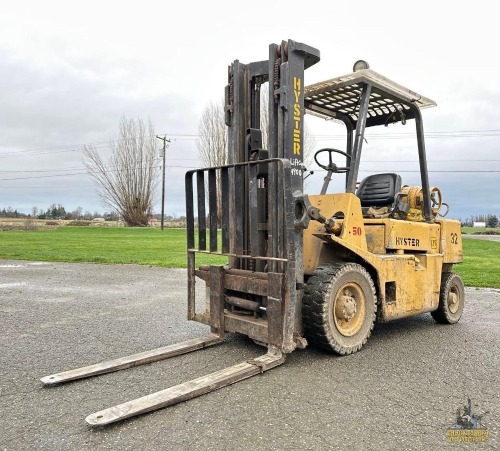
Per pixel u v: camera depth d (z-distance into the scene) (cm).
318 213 434
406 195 587
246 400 338
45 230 3962
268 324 418
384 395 352
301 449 269
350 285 461
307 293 443
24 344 498
